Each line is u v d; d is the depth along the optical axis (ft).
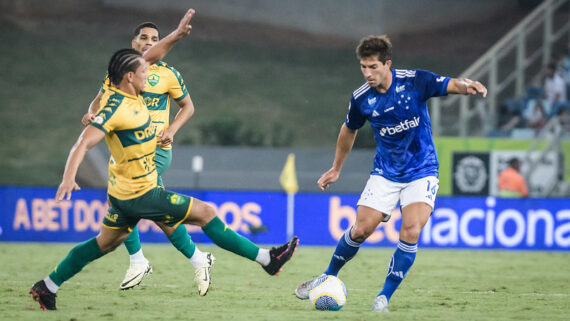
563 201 152.87
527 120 192.24
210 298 77.71
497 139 176.65
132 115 59.06
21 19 422.00
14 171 305.12
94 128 57.67
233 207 152.97
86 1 428.15
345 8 438.81
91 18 428.15
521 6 431.43
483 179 175.42
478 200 152.76
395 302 76.28
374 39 62.28
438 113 180.65
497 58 225.35
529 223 152.87
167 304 71.20
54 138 336.29
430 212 64.75
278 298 78.38
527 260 133.18
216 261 121.39
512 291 89.35
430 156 65.26
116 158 60.23
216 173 192.03
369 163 231.09
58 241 150.51
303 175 200.75
